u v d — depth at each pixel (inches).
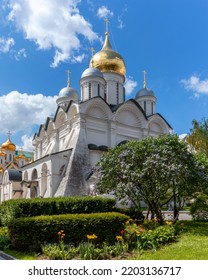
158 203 618.8
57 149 1678.2
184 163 579.8
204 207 695.7
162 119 1825.8
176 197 695.7
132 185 591.5
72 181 1338.6
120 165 600.1
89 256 358.3
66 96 1898.4
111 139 1562.5
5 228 545.3
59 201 521.0
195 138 908.6
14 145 3048.7
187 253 374.9
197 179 584.1
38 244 404.5
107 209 551.8
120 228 429.7
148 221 593.9
